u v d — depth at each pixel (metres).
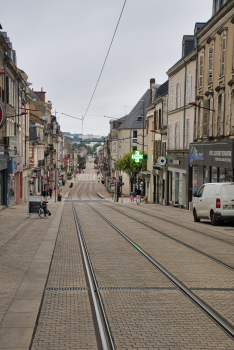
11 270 9.29
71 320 6.03
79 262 10.34
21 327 5.66
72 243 13.48
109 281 8.36
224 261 10.36
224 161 23.50
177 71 37.19
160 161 40.69
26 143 48.25
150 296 7.30
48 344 5.14
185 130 34.34
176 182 37.91
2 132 30.27
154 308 6.61
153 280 8.46
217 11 25.55
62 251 11.93
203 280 8.43
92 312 6.42
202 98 29.38
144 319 6.07
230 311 6.45
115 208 32.91
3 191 32.31
